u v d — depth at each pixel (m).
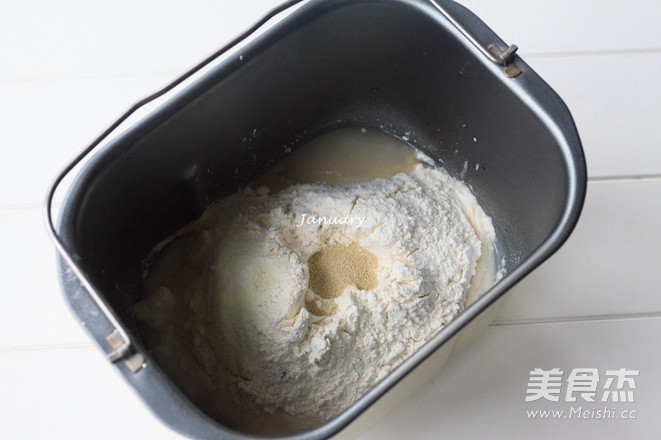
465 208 0.48
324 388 0.42
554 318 0.47
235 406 0.42
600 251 0.49
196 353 0.43
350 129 0.50
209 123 0.44
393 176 0.49
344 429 0.35
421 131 0.49
